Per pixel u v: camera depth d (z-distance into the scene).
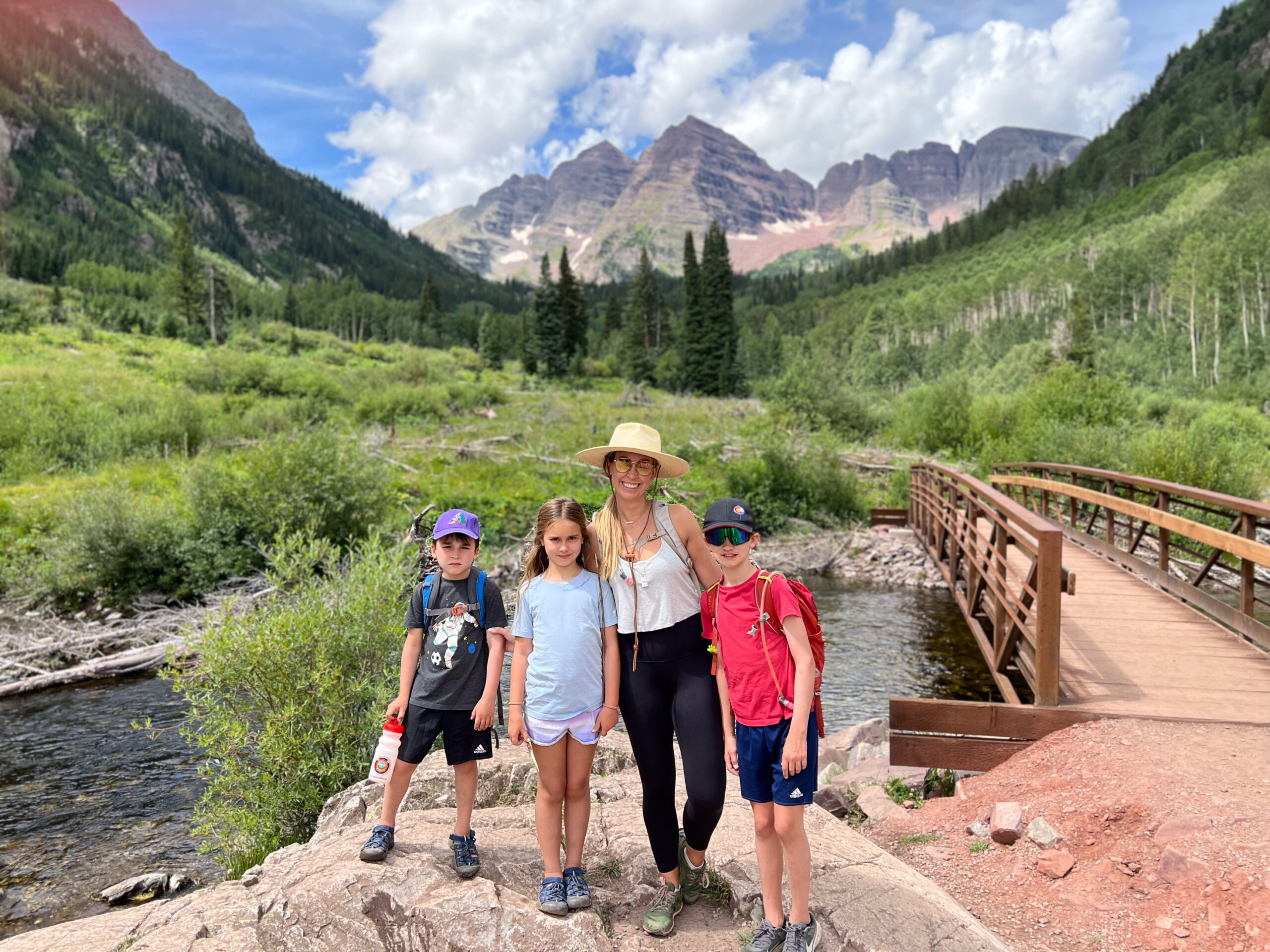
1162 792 4.19
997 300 133.62
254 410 28.53
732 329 66.19
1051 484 13.04
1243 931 3.18
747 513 2.77
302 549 8.35
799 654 2.68
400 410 33.97
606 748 4.92
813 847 3.41
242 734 5.80
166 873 5.43
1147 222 136.50
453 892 2.80
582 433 29.50
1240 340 73.62
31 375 31.12
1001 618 7.35
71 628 11.52
